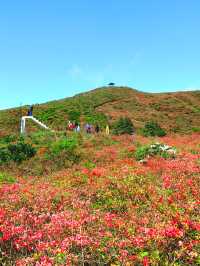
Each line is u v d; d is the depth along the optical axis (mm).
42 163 33469
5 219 14734
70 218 14445
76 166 31688
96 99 121062
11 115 98875
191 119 105812
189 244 11750
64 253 11430
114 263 11188
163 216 14672
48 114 100875
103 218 14523
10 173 30922
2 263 11695
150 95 130250
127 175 21109
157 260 11039
